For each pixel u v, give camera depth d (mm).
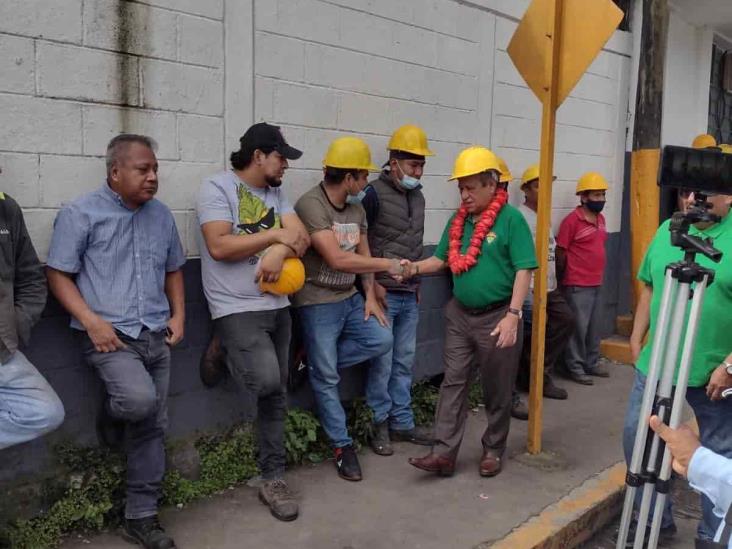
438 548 3521
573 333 6516
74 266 3229
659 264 3463
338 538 3584
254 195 3793
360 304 4527
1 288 2969
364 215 4461
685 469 2217
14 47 3246
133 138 3260
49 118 3387
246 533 3594
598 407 5879
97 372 3365
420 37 5258
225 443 4195
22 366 3051
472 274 4117
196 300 4031
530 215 6055
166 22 3771
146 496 3430
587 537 4039
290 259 3754
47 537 3381
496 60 5969
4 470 3344
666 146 2791
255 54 4207
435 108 5469
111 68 3582
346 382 4938
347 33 4723
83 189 3539
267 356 3723
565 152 6953
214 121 4043
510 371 4223
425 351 5629
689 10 8555
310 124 4566
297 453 4426
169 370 3602
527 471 4488
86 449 3615
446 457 4266
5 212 2996
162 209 3512
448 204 5691
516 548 3537
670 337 2783
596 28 4238
